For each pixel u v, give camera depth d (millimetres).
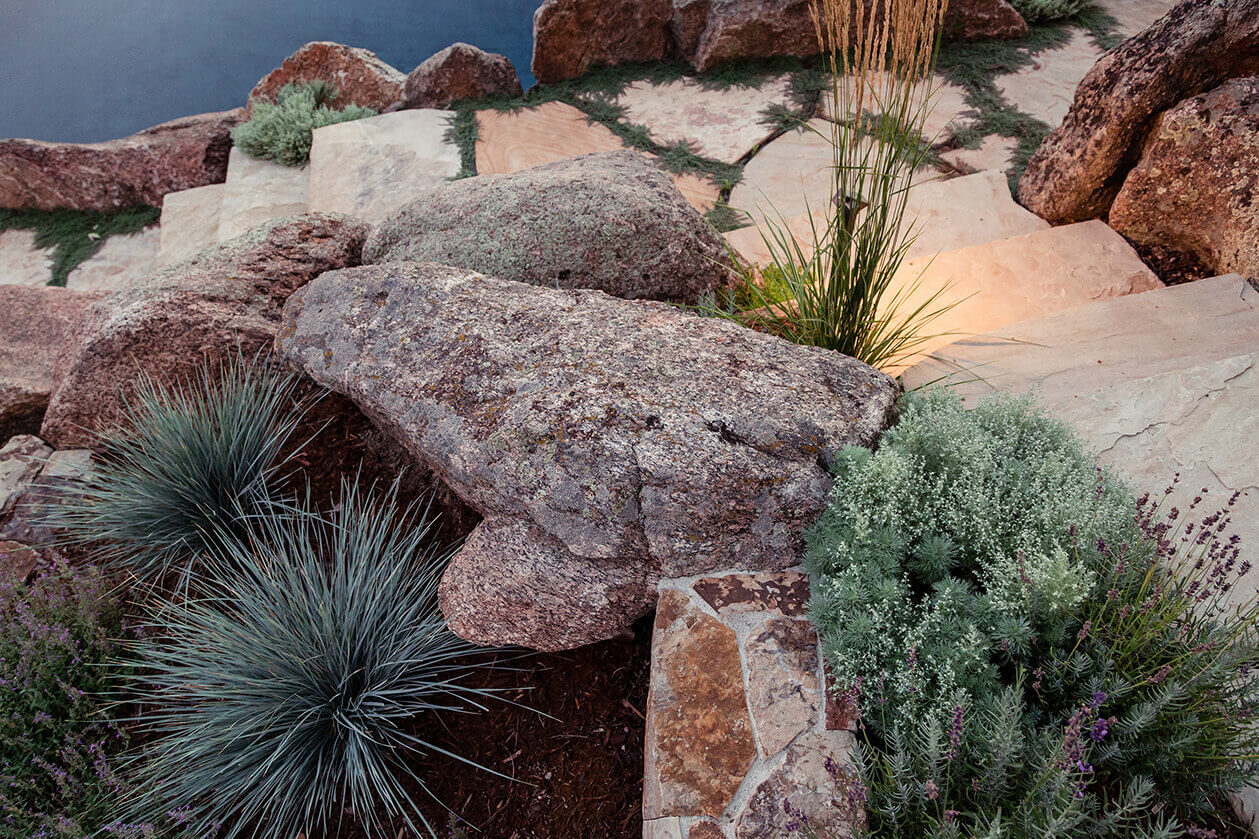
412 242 3787
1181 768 1782
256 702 2418
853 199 2963
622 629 2547
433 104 6773
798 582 2279
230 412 3189
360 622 2617
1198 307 3287
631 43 6664
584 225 3545
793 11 6066
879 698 1963
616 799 2309
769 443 2299
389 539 3008
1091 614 1929
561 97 6543
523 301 2961
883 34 2486
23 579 3014
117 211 7703
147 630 2924
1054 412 2998
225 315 3555
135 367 3463
